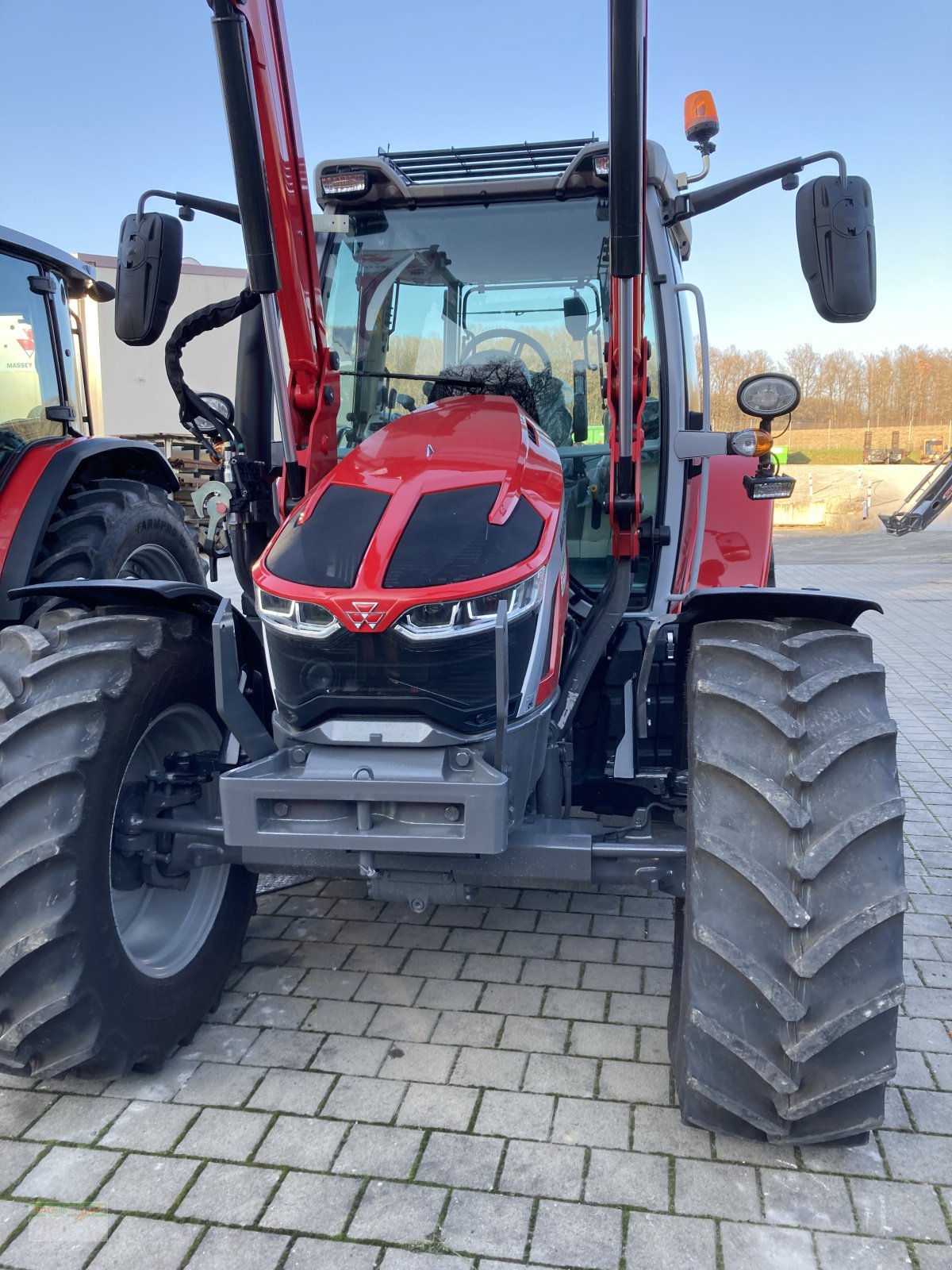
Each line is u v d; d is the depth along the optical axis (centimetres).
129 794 260
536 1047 269
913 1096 246
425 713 232
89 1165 226
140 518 455
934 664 729
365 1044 271
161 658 256
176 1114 243
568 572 320
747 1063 209
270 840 231
